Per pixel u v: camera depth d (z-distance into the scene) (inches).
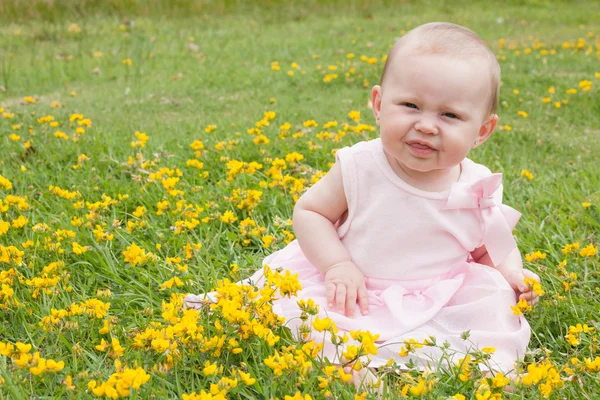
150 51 397.1
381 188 102.6
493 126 102.8
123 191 159.5
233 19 506.0
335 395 82.3
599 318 108.0
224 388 79.7
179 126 231.9
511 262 109.7
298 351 83.4
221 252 134.6
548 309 108.1
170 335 88.3
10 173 171.9
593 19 530.6
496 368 92.1
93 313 99.2
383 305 100.0
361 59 355.6
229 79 330.0
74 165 176.9
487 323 97.3
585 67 352.8
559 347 102.5
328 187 106.1
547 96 294.4
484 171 109.1
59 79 329.4
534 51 400.2
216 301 105.4
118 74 343.9
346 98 291.1
